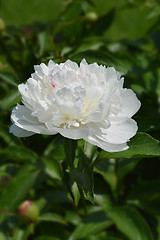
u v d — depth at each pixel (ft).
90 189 2.20
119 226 2.86
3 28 3.27
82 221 2.94
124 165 2.94
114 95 2.18
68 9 3.69
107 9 5.65
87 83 2.16
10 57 3.24
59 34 3.87
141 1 3.80
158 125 2.61
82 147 2.27
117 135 2.19
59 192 3.02
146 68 3.67
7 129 2.70
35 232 3.09
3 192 2.77
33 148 2.73
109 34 5.61
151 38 3.92
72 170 2.19
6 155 2.87
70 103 2.14
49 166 2.67
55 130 2.14
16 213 2.74
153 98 3.46
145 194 3.11
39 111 2.14
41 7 5.85
